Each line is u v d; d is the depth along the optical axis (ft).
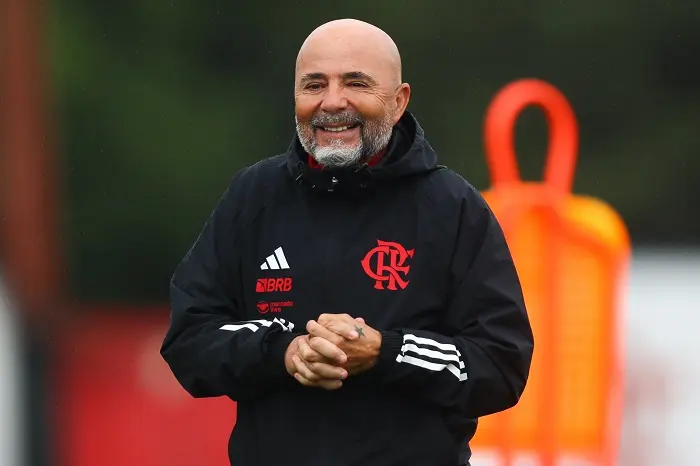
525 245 56.39
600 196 181.16
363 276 35.60
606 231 57.41
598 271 57.82
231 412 88.53
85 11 172.35
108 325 123.85
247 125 173.47
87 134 167.63
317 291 35.73
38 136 148.97
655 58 183.01
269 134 174.29
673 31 183.11
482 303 35.83
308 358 34.04
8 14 150.00
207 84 173.68
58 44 171.12
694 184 181.16
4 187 144.46
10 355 91.15
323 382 34.27
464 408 35.68
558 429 56.65
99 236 161.79
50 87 167.73
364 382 35.55
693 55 183.32
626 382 78.07
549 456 56.49
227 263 36.68
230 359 35.24
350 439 35.45
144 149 168.45
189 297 36.55
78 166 164.45
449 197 36.06
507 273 36.19
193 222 166.09
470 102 177.27
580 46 181.57
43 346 108.06
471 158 176.35
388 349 34.60
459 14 178.29
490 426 56.70
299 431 35.65
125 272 161.38
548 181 57.62
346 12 176.24
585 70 181.37
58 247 155.53
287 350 34.88
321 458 35.40
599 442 58.13
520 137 168.04
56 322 133.39
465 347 35.50
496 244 36.27
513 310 35.86
